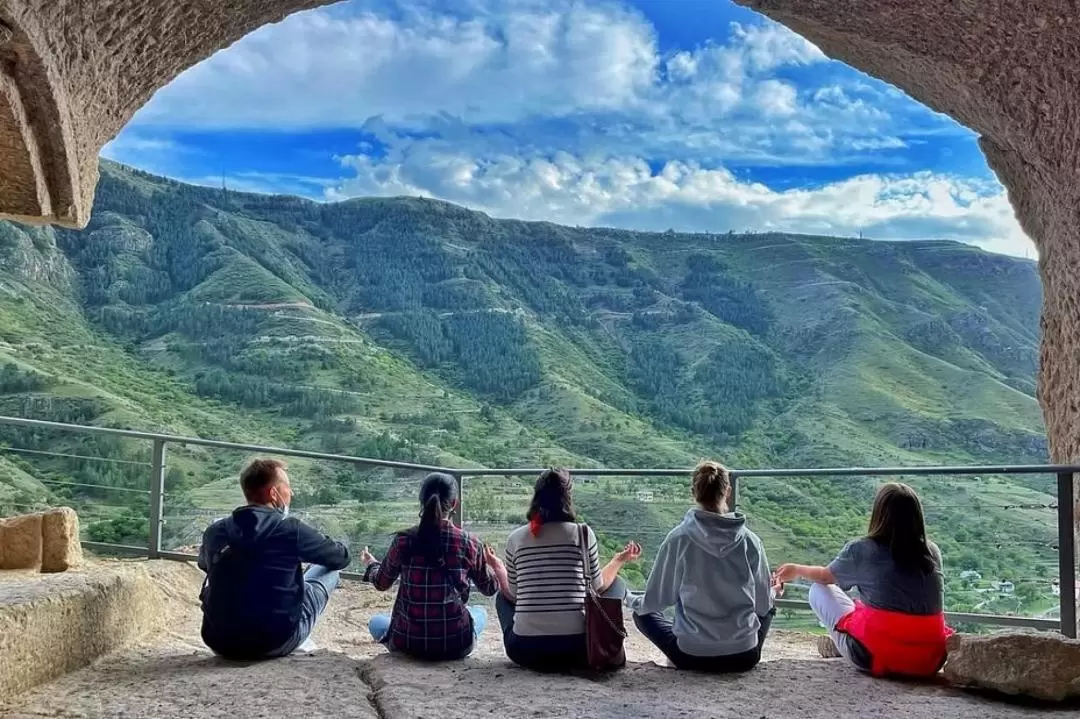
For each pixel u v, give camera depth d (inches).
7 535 189.9
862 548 151.6
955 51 232.4
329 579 172.4
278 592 154.5
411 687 138.1
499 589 164.9
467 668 153.6
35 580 159.2
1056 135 233.3
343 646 189.3
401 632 159.6
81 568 190.4
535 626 150.6
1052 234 259.9
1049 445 276.4
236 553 153.4
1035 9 207.0
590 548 156.2
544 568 153.3
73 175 177.6
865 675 151.8
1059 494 179.6
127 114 199.6
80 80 170.6
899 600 147.9
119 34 173.6
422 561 159.8
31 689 133.1
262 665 150.5
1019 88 230.7
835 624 158.2
